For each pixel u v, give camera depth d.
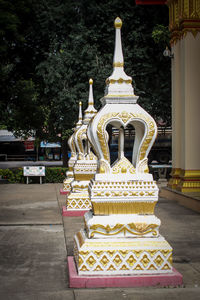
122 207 4.08
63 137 23.03
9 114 21.92
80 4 18.73
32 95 21.69
